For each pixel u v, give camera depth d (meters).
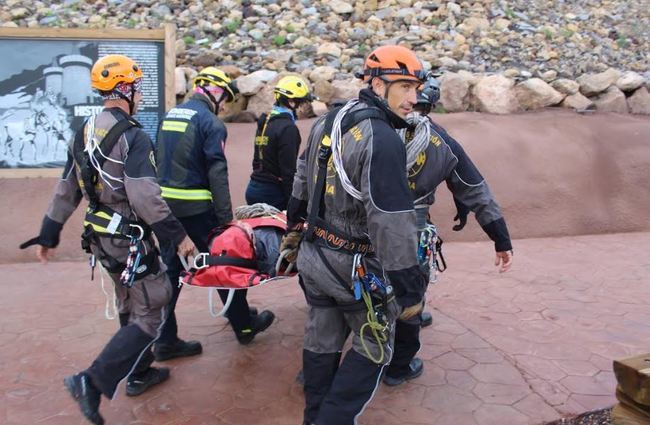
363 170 2.64
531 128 7.87
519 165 7.36
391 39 9.27
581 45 9.83
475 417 3.47
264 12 9.70
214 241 3.61
